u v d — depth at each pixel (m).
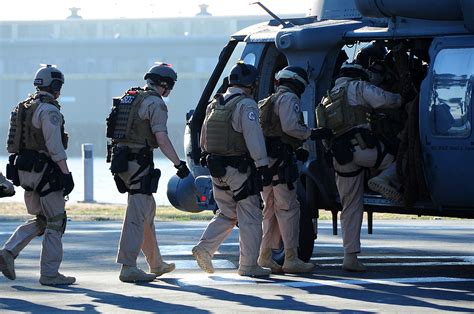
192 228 53.22
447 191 33.22
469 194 32.84
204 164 34.22
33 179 32.25
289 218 34.91
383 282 32.69
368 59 35.28
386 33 34.81
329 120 34.25
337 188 35.66
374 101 33.62
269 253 35.62
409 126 33.47
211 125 33.31
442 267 37.25
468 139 32.56
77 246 44.31
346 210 34.94
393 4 34.00
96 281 33.50
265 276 34.03
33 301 29.33
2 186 31.64
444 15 33.31
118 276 34.94
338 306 28.17
